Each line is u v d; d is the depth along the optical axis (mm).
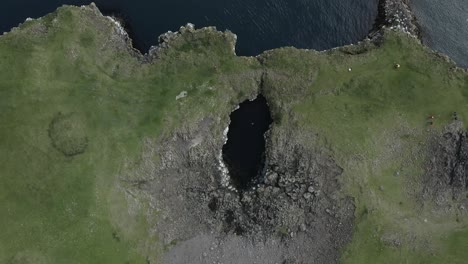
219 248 58875
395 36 66062
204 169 60625
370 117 62656
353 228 58969
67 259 54094
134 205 57562
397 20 67375
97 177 56844
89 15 62844
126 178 57781
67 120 57781
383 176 61031
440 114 63406
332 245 58875
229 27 66250
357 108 63031
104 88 60438
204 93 61625
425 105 63719
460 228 60938
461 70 65688
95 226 55312
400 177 61438
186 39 63719
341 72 64375
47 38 61031
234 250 58938
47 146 57062
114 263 55125
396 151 62062
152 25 65250
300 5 68000
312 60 64375
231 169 61844
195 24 65875
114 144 58219
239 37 66062
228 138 62719
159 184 59219
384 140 62031
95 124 58656
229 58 63438
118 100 60188
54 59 60406
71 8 62438
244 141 62844
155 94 61000
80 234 54875
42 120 57812
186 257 58125
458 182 62094
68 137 57219
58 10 62250
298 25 67375
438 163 62469
